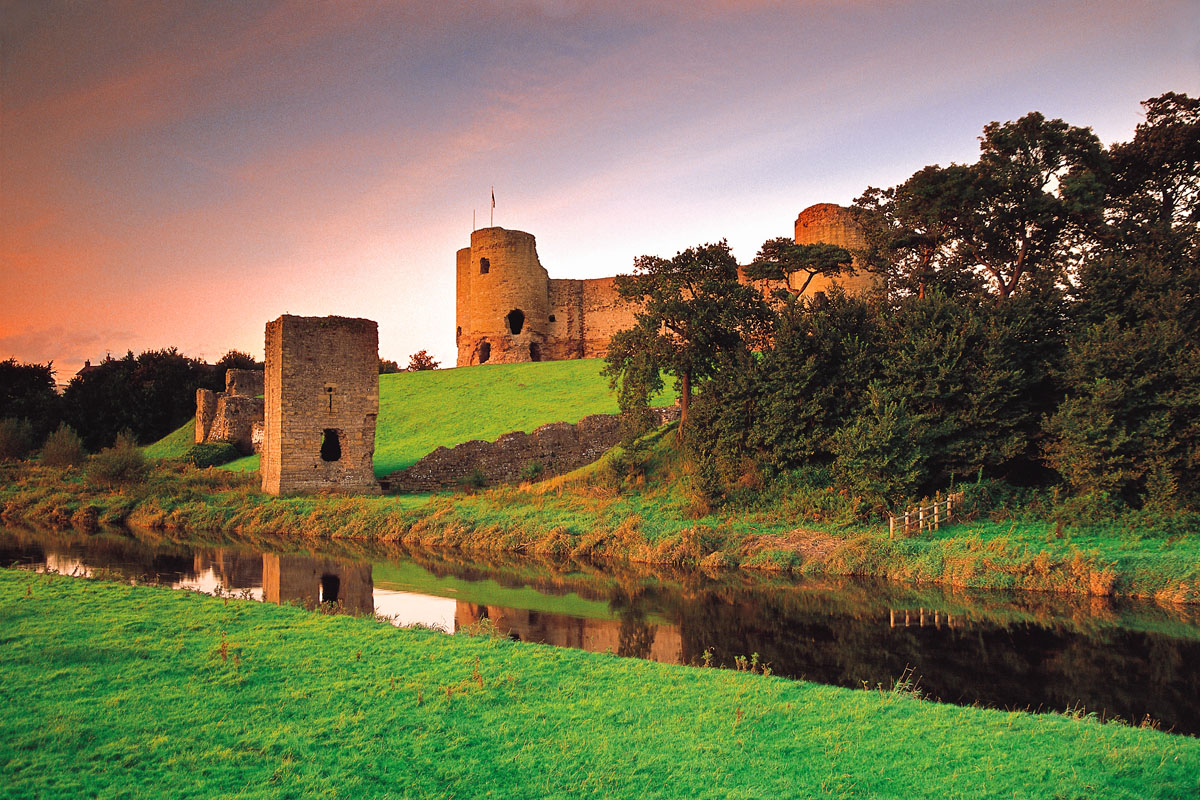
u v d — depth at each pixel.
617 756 7.46
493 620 15.48
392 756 7.39
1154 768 7.30
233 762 7.17
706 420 27.38
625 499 27.47
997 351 23.05
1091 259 25.06
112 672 9.76
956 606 16.34
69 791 6.52
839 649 13.31
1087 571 17.28
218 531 29.14
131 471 36.50
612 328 66.94
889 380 24.50
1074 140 27.17
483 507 28.41
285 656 10.81
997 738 8.14
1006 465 24.27
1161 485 20.28
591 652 12.02
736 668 11.97
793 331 26.41
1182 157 28.67
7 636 11.34
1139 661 12.41
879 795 6.70
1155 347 21.05
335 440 39.72
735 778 7.02
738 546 21.78
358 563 22.36
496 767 7.20
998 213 28.00
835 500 22.92
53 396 72.56
